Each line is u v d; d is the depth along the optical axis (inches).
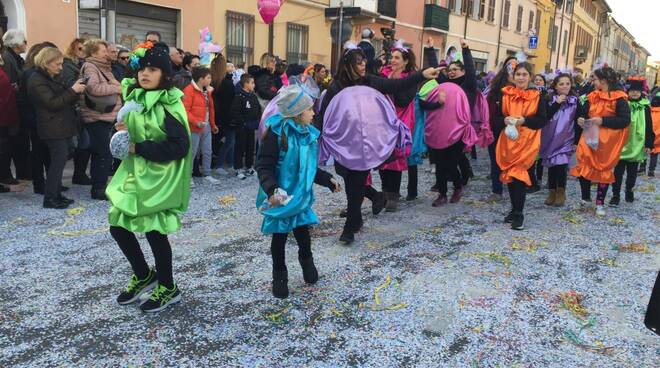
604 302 145.1
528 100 205.5
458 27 954.7
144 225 123.2
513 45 1192.8
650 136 262.4
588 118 235.6
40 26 379.9
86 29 415.5
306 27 649.0
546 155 250.1
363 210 236.7
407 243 191.0
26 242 178.4
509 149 208.2
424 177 327.0
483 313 135.8
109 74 232.7
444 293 147.3
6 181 253.4
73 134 219.5
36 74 207.3
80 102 228.4
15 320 125.8
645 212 251.0
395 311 135.7
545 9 1365.7
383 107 181.3
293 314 132.9
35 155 237.8
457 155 241.9
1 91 224.4
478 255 179.5
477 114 252.8
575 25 1667.1
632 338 125.3
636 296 149.5
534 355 116.9
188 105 257.0
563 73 240.4
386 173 228.8
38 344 115.6
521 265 171.3
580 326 130.4
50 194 218.1
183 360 111.1
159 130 121.0
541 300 144.6
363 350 117.1
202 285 149.2
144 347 115.8
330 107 179.6
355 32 721.0
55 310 131.3
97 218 208.2
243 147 303.4
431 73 180.1
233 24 551.2
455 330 126.9
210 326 126.0
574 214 241.3
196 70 258.7
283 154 134.6
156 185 123.0
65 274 153.6
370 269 164.1
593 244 196.5
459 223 220.1
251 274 158.1
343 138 175.5
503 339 123.3
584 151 235.9
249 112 298.5
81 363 108.8
